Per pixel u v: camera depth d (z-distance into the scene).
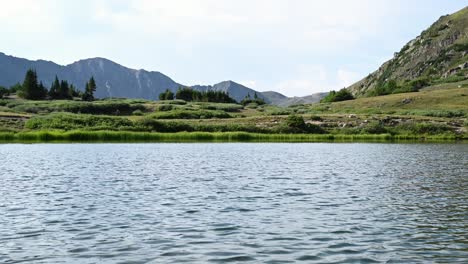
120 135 86.75
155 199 23.73
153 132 97.25
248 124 104.69
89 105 145.50
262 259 13.90
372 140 91.00
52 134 83.06
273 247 15.16
